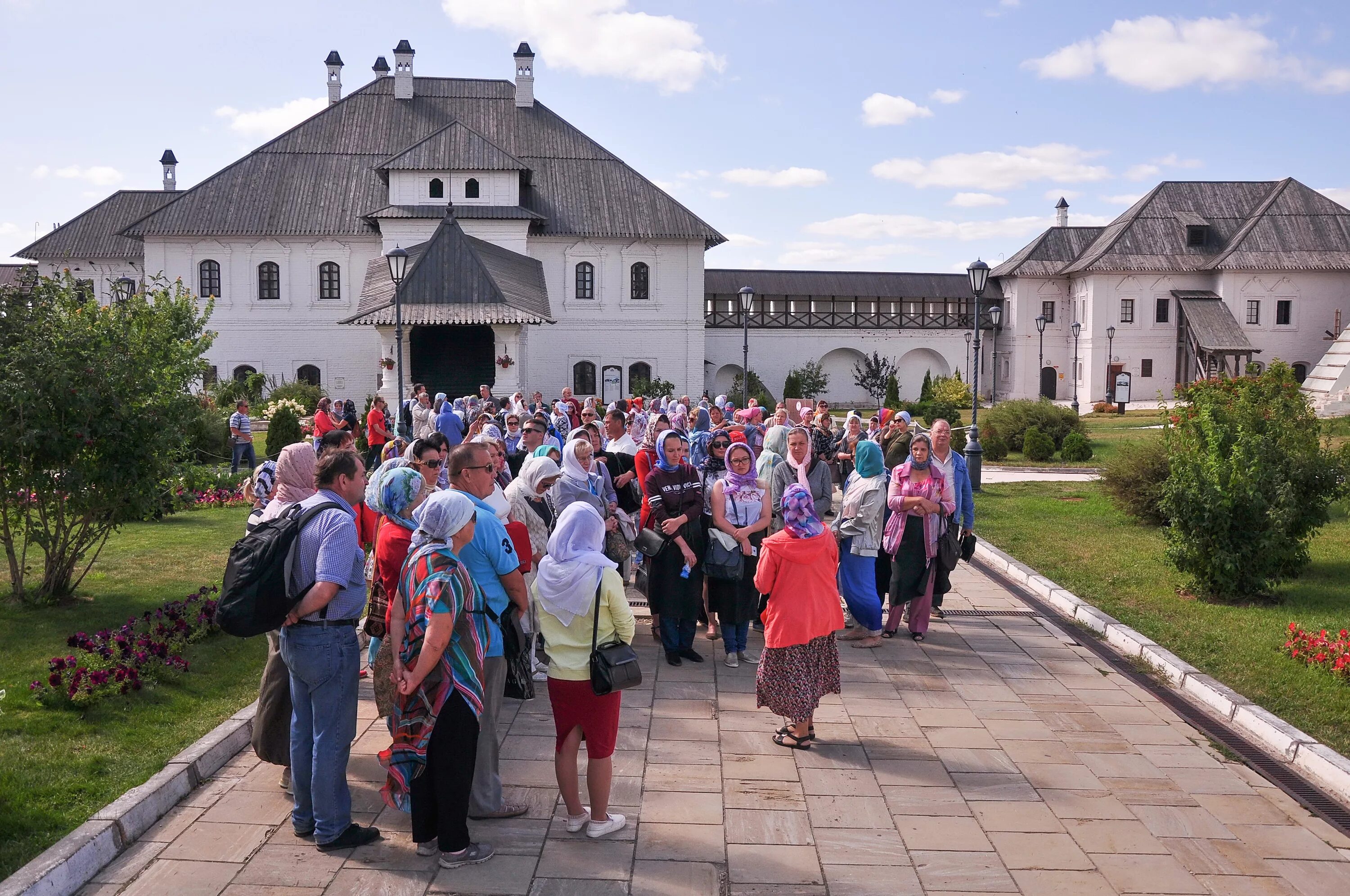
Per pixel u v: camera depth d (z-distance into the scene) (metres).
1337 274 57.66
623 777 6.49
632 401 22.75
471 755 5.24
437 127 53.53
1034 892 5.05
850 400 61.75
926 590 9.73
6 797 5.68
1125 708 7.89
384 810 5.97
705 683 8.52
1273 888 5.11
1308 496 11.67
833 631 7.09
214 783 6.32
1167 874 5.24
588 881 5.12
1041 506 19.61
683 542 8.76
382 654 5.71
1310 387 48.22
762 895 5.00
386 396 36.56
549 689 5.64
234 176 50.00
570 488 8.77
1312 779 6.56
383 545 5.74
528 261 46.75
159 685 7.88
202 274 48.50
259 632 5.22
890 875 5.21
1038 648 9.63
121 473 10.13
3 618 9.91
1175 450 11.99
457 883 5.09
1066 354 63.12
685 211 50.62
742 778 6.48
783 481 10.14
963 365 62.47
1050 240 64.44
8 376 9.55
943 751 6.96
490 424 10.83
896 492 9.79
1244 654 9.16
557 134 53.81
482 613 5.39
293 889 5.02
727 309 59.59
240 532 15.68
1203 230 60.34
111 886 5.03
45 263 56.12
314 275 48.75
